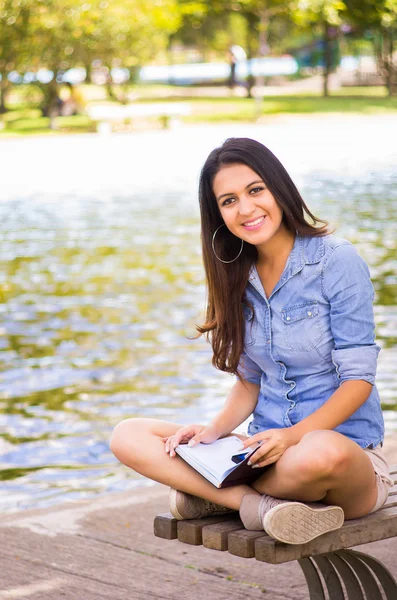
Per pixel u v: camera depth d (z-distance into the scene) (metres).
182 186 24.31
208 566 5.21
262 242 3.94
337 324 3.91
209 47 79.75
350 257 3.92
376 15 53.47
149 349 10.23
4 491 6.77
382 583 3.87
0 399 8.76
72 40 38.72
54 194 23.69
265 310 4.07
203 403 8.51
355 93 61.62
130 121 41.12
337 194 22.20
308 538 3.41
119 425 4.02
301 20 49.50
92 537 5.64
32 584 5.03
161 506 6.08
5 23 37.25
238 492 3.74
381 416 4.07
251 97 58.66
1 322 11.52
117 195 23.14
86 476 7.05
